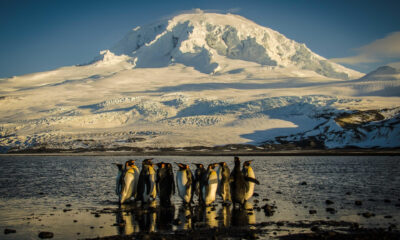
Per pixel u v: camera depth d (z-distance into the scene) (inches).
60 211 554.9
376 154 1951.3
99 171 1250.6
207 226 437.4
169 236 391.9
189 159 1808.6
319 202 571.5
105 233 419.5
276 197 630.5
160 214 522.6
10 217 514.0
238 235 389.4
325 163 1416.1
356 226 410.6
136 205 604.1
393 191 669.9
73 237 404.8
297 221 448.5
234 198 547.8
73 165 1547.7
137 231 425.4
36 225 464.4
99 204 612.4
